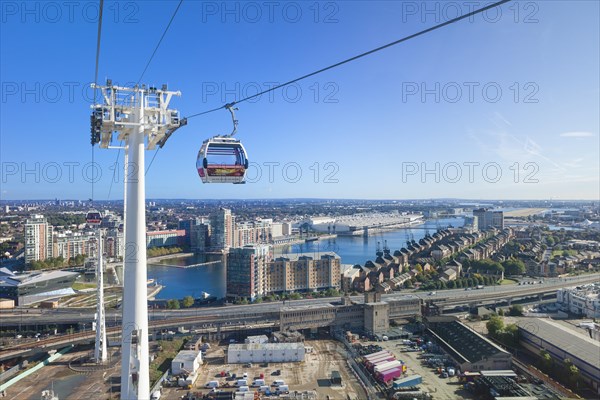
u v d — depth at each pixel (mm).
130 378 37812
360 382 134500
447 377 137750
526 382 130250
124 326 38375
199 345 168500
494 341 168500
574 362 136500
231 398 122688
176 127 40844
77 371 141250
